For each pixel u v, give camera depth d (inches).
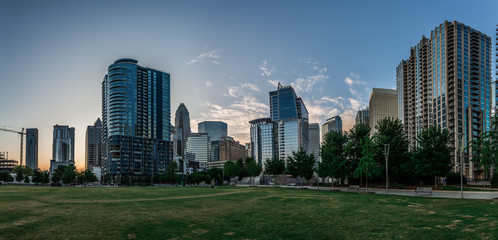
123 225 730.8
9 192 1612.9
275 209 1062.4
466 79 6752.0
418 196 1630.2
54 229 669.9
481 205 1094.4
